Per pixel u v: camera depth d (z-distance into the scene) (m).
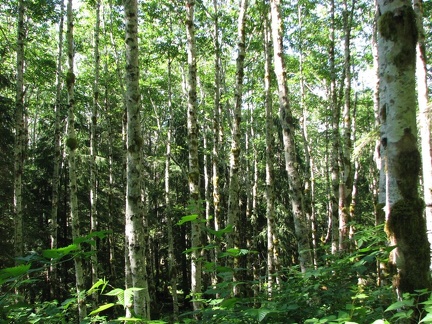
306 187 17.17
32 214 17.33
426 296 2.71
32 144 24.22
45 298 16.12
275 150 21.12
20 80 10.98
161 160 19.33
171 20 15.62
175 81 20.80
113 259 17.12
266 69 11.04
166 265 25.83
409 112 2.98
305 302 3.56
